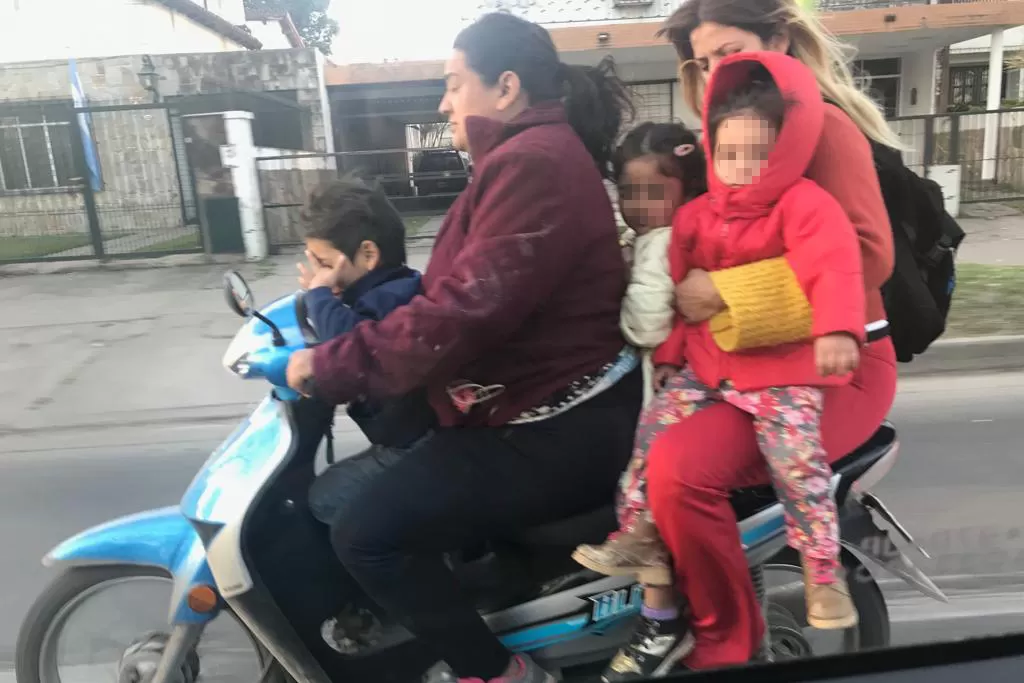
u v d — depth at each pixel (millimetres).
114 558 1938
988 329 5379
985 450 3744
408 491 1719
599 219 1690
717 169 1737
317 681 1866
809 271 1620
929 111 11328
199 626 1893
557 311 1700
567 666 1926
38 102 11727
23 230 11117
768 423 1710
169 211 11062
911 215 2041
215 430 4559
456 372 1723
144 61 12148
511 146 1622
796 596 2023
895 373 1927
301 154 9133
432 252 1818
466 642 1802
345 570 1852
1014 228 8977
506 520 1761
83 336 6383
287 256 8992
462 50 1751
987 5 9633
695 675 1691
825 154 1741
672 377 1865
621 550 1765
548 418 1735
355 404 1893
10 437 4555
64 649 2174
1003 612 2322
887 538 1973
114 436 4512
